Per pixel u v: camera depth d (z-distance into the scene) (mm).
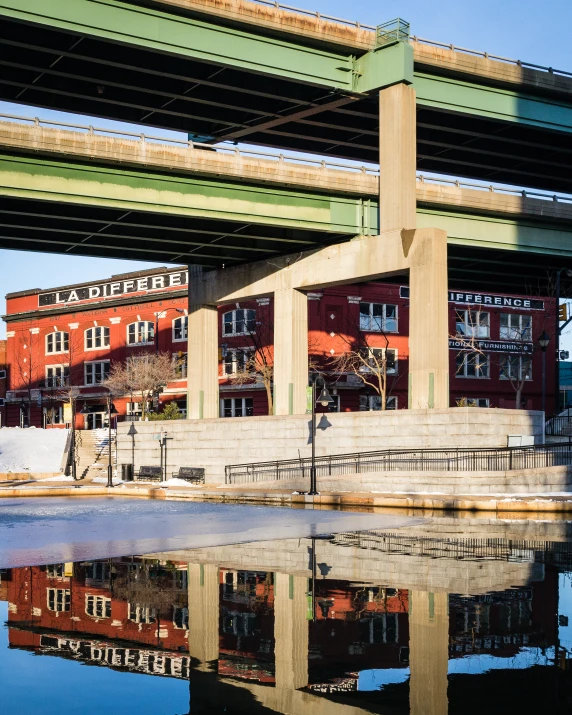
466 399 66938
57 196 37781
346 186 44750
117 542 19141
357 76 43156
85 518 26469
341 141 52594
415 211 43531
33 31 36625
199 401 53906
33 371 80562
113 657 8641
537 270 62469
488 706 6875
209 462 49156
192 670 8180
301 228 44156
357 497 33438
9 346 83188
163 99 45312
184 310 69438
